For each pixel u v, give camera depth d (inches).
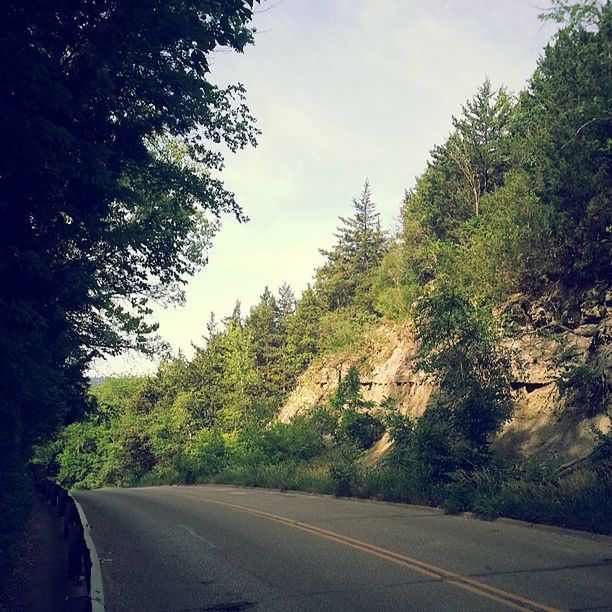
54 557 399.5
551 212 734.5
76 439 3191.4
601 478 458.6
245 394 2709.2
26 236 273.7
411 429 669.3
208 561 350.0
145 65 384.8
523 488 498.6
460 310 668.7
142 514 629.9
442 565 313.7
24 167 248.5
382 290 1549.0
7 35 233.3
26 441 521.3
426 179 1519.4
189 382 2987.2
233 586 286.0
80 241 356.5
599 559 319.9
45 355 300.2
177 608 251.8
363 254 2787.9
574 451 631.2
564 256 757.9
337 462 984.3
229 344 2908.5
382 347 1453.0
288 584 285.7
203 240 892.6
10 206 266.4
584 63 741.9
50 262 316.5
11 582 316.2
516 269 796.0
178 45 367.6
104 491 1327.5
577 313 740.0
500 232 812.6
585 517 406.0
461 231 1100.5
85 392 931.3
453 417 629.3
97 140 364.2
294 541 406.9
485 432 622.2
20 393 266.1
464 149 1403.8
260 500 745.0
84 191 304.2
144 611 249.1
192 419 2642.7
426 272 1268.5
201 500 780.6
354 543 388.2
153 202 639.1
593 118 695.1
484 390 636.1
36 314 235.5
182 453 1713.8
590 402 665.6
